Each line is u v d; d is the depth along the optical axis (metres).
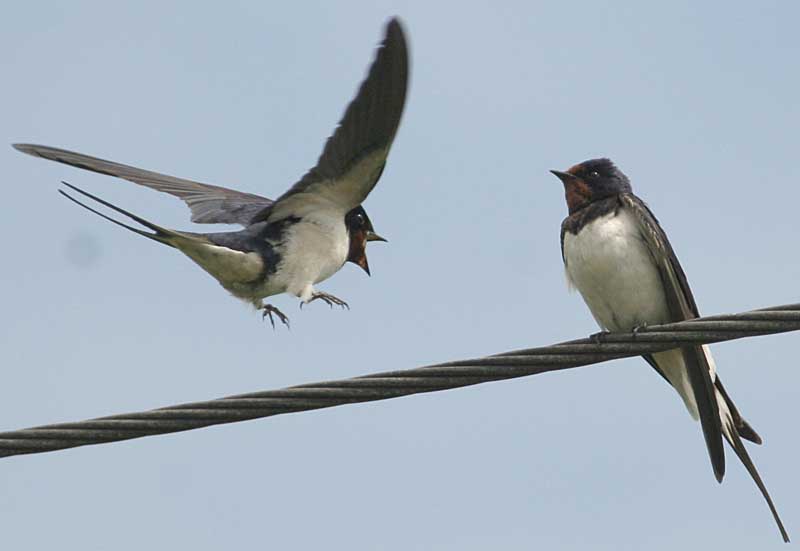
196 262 11.85
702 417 11.91
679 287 11.99
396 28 9.66
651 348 10.29
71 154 13.03
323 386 10.05
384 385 10.09
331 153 10.79
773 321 10.08
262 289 12.08
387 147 10.79
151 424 9.91
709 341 10.28
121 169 13.30
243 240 11.84
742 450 11.94
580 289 12.41
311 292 12.00
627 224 12.08
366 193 11.55
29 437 9.82
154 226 11.36
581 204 12.56
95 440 9.90
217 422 9.98
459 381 10.22
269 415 10.05
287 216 11.95
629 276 12.01
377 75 9.95
